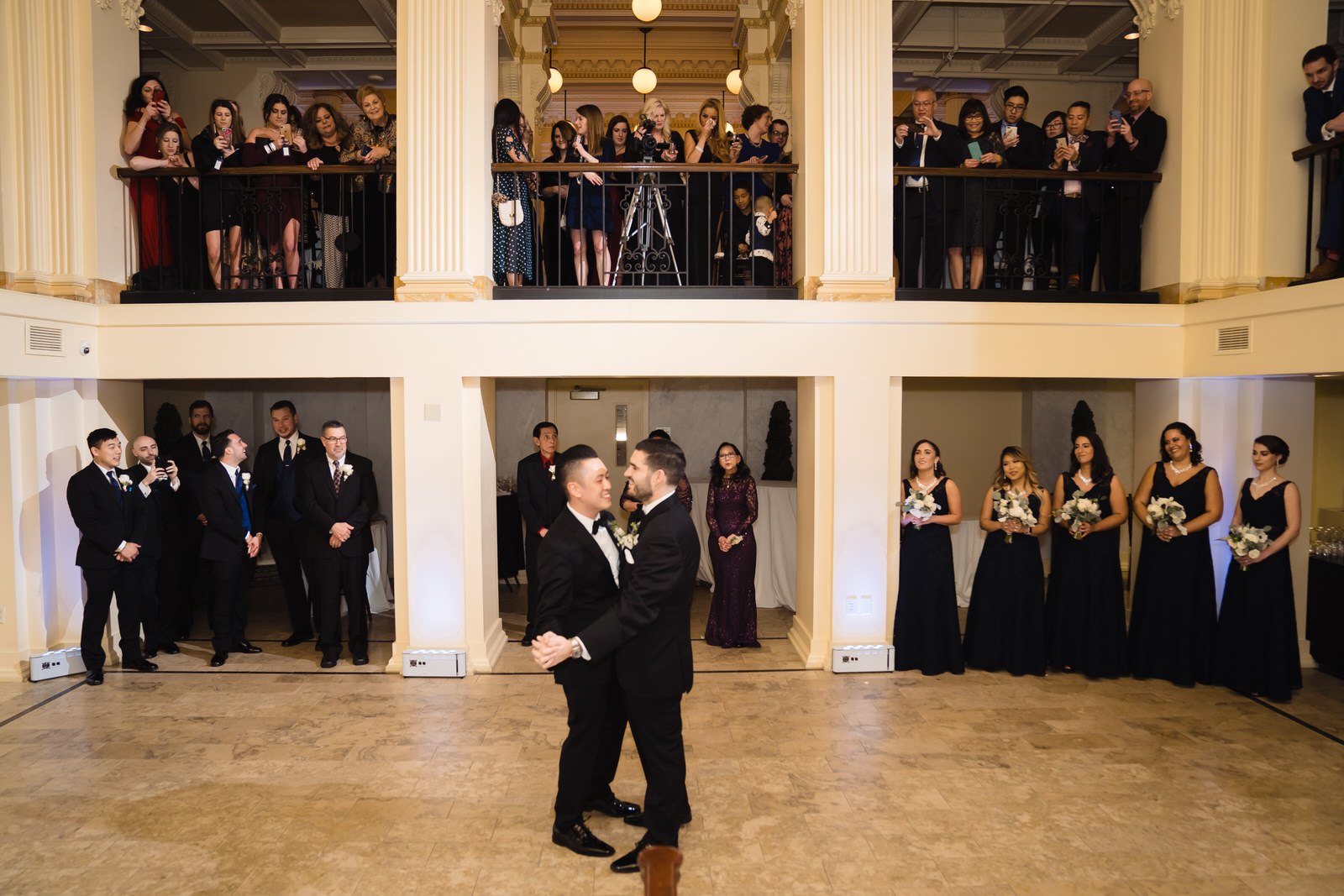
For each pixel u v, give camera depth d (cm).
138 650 553
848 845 339
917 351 548
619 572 335
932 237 594
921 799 378
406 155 538
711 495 612
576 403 905
